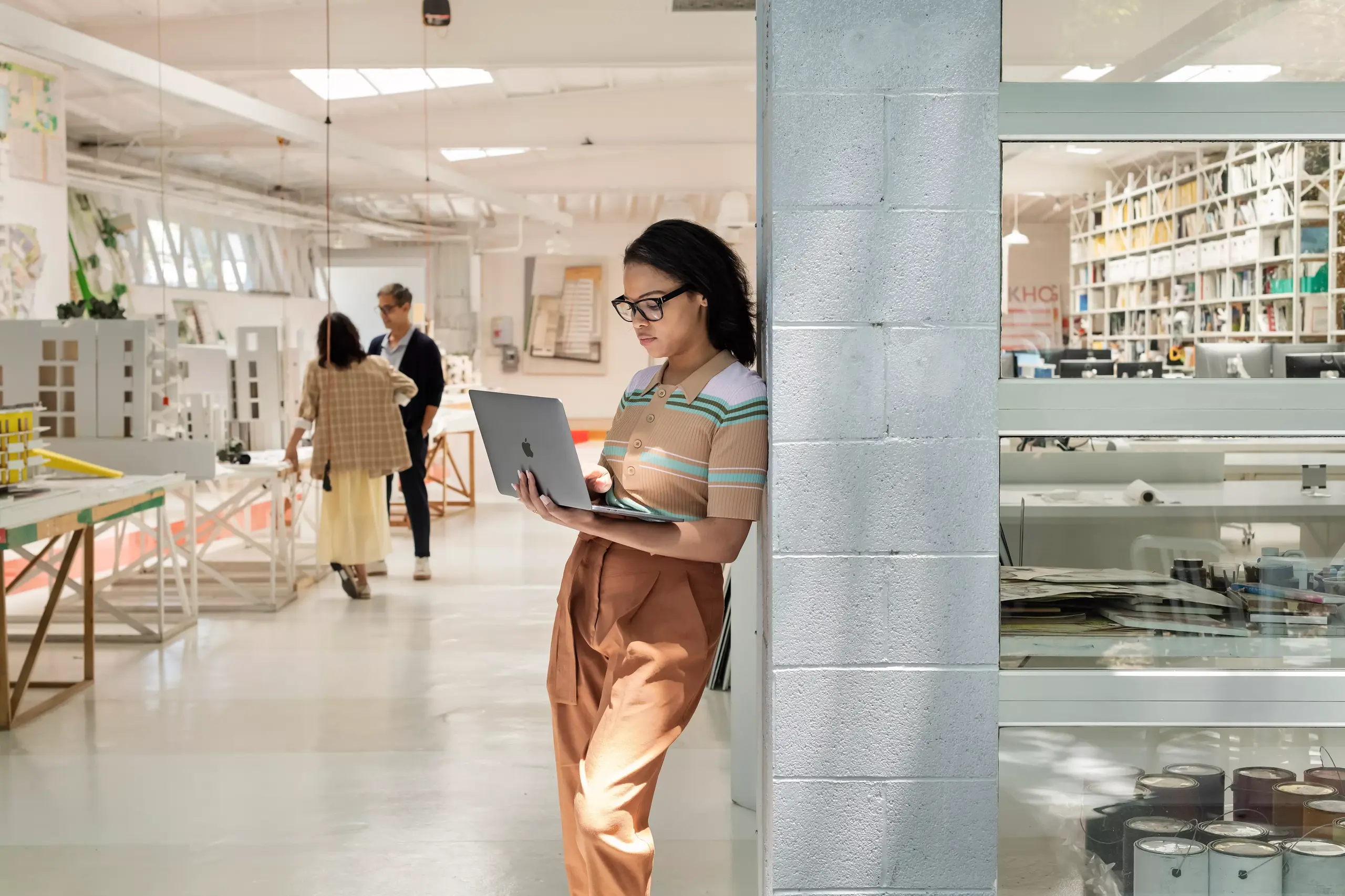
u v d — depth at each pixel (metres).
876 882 1.79
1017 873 1.83
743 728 3.37
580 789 1.91
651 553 1.90
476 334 21.88
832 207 1.72
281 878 2.87
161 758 3.80
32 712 4.27
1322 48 1.71
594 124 12.70
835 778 1.78
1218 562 1.79
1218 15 1.71
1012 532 1.78
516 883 2.84
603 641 1.96
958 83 1.71
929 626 1.76
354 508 6.55
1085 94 1.72
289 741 4.00
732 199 16.19
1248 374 1.74
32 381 5.74
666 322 1.96
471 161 16.25
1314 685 1.80
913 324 1.73
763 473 1.89
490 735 4.07
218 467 6.25
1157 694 1.80
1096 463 1.76
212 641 5.52
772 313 1.73
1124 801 1.83
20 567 7.05
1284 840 1.83
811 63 1.71
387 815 3.29
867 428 1.74
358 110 12.45
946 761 1.78
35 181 9.11
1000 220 1.72
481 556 8.12
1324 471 1.75
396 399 6.60
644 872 1.90
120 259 13.68
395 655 5.25
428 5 7.79
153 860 2.98
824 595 1.76
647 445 1.98
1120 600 1.79
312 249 19.50
